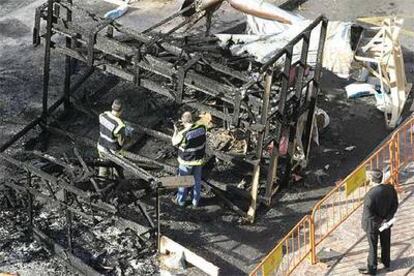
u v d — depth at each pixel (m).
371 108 22.66
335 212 18.77
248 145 20.31
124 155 19.42
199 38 21.33
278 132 18.22
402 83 22.41
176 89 18.72
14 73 23.92
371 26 26.44
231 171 20.08
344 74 22.08
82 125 21.81
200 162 18.23
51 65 24.22
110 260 17.45
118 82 23.33
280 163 20.16
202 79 17.91
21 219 18.48
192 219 18.72
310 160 20.64
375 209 15.59
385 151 20.81
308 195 19.52
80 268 17.12
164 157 20.64
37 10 19.86
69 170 17.77
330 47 21.72
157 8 27.47
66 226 18.25
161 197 19.27
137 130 21.30
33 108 22.44
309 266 17.05
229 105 19.86
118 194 17.55
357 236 17.86
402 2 28.06
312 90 19.36
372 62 22.55
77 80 23.42
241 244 18.05
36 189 18.89
